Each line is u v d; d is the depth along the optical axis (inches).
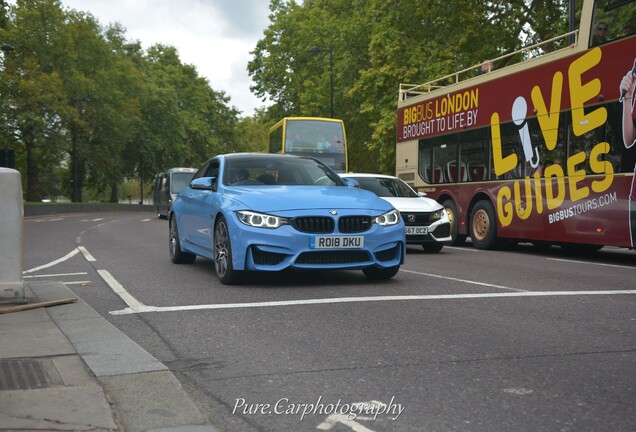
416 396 145.8
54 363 167.8
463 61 1075.9
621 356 179.8
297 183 347.3
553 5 1048.8
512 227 555.8
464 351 185.6
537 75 522.0
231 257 306.3
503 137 565.3
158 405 138.6
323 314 239.9
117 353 178.5
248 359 178.4
